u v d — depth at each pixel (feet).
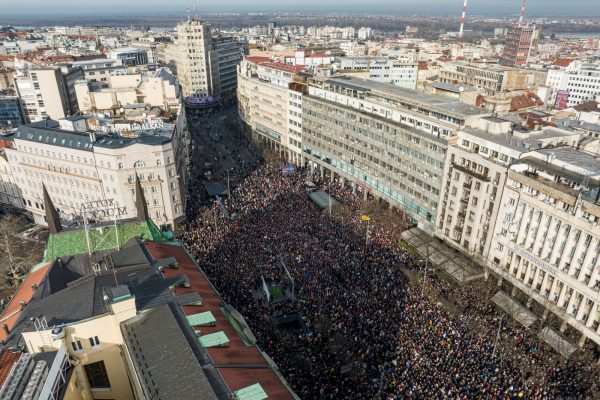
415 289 290.56
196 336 157.79
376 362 226.17
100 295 175.32
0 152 440.45
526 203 272.51
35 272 233.55
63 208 417.49
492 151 300.20
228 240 345.72
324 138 500.33
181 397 131.95
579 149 309.01
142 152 364.17
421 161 362.53
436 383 208.54
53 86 623.36
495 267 300.81
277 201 427.74
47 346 157.17
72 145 379.55
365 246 343.05
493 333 252.83
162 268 204.54
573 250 247.70
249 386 140.05
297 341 242.99
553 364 232.94
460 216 327.26
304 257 322.14
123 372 172.86
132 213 379.76
